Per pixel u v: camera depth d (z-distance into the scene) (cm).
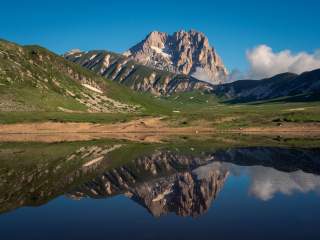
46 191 4412
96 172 5978
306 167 6506
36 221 3138
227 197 4091
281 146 10131
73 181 5131
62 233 2802
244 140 12181
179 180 5356
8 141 11619
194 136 13925
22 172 5841
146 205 3756
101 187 4747
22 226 2991
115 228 2928
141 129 16050
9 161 7125
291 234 2730
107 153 8619
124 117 17788
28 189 4519
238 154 8475
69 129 15588
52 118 16550
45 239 2664
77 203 3822
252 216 3256
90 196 4194
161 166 6744
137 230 2872
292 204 3697
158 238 2672
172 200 3997
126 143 11194
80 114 18075
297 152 8750
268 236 2686
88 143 11131
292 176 5572
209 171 6191
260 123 16562
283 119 16900
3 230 2883
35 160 7300
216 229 2873
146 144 10894
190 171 6209
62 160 7356
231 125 16438
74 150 9200
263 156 8062
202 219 3173
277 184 4888
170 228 2917
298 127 15800
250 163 7081
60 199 3997
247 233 2762
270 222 3053
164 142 11531
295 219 3138
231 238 2653
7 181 5038
